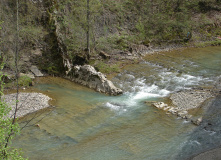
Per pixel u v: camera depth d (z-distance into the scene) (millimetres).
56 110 16203
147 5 37469
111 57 27719
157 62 27109
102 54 27141
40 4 27797
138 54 29781
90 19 26719
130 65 26266
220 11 41531
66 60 23938
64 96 18688
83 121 14672
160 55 29844
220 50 31953
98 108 16406
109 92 19234
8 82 20281
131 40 32031
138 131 13438
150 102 17188
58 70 23719
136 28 34469
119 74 23641
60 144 12352
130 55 28984
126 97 18484
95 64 25016
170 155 11250
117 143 12344
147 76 22938
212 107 15719
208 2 41625
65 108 16469
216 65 25812
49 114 15609
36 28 26391
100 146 12125
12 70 20688
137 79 22312
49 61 24422
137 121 14562
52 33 26125
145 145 12109
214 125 13602
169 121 14414
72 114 15570
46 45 25312
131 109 16250
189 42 34906
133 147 11969
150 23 35938
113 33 32531
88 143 12406
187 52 31078
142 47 31625
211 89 19062
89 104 17094
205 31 37750
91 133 13367
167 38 34625
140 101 17609
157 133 13172
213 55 29656
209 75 22766
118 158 11156
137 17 36094
